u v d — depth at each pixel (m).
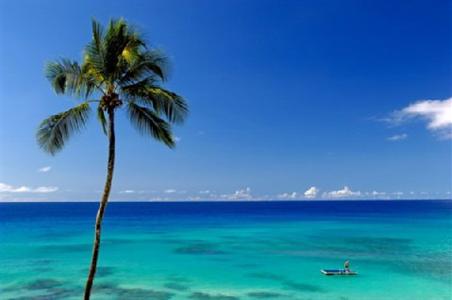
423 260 38.59
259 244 52.81
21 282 29.25
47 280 29.86
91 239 57.66
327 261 38.62
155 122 14.62
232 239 59.34
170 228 80.31
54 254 42.84
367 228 77.12
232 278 30.86
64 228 78.06
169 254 43.78
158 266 36.12
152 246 50.88
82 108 13.99
